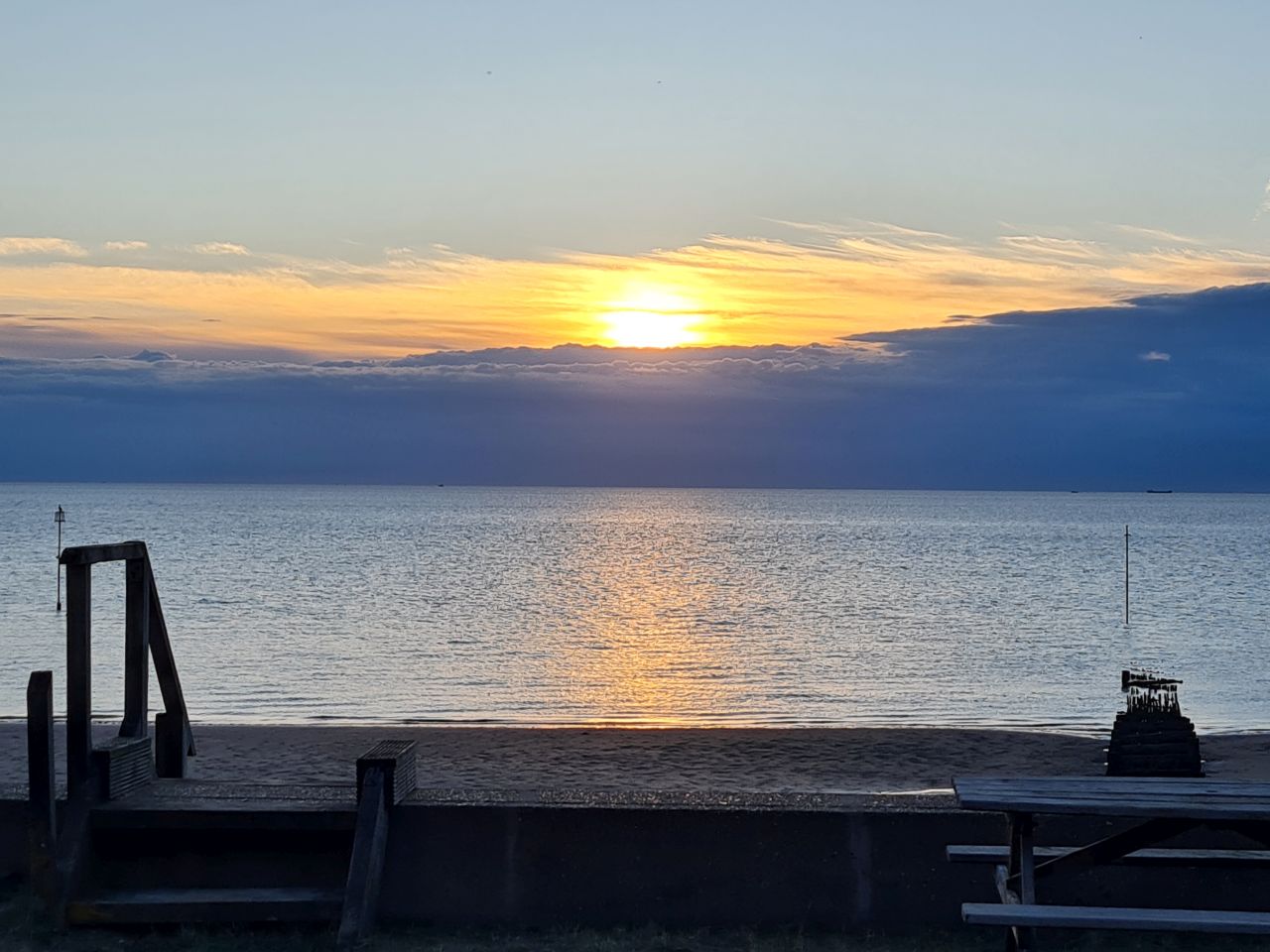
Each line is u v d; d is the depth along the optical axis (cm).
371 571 6888
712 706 2595
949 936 627
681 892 648
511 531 13075
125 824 661
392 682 2894
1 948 613
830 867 645
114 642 3584
